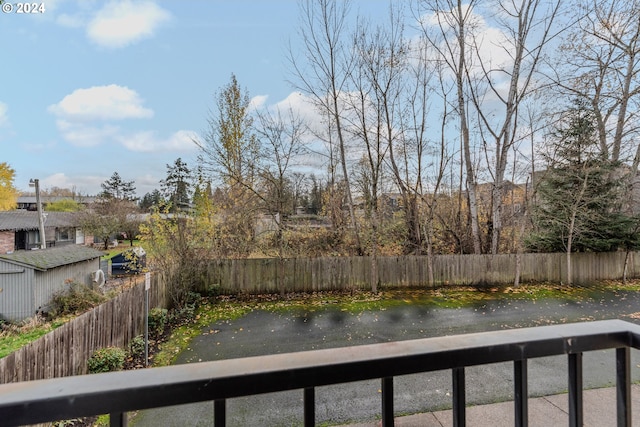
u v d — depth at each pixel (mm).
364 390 3805
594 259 10633
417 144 10953
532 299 8414
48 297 8492
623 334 859
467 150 11008
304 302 8375
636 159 11133
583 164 10258
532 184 11844
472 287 9789
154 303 6879
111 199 24656
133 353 5195
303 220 11625
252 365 647
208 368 633
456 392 756
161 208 8898
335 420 3232
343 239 11070
